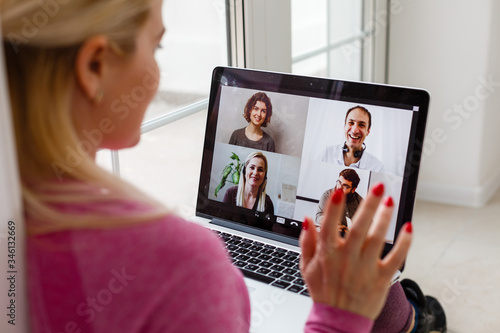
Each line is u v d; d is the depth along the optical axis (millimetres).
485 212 2332
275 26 1428
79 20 455
